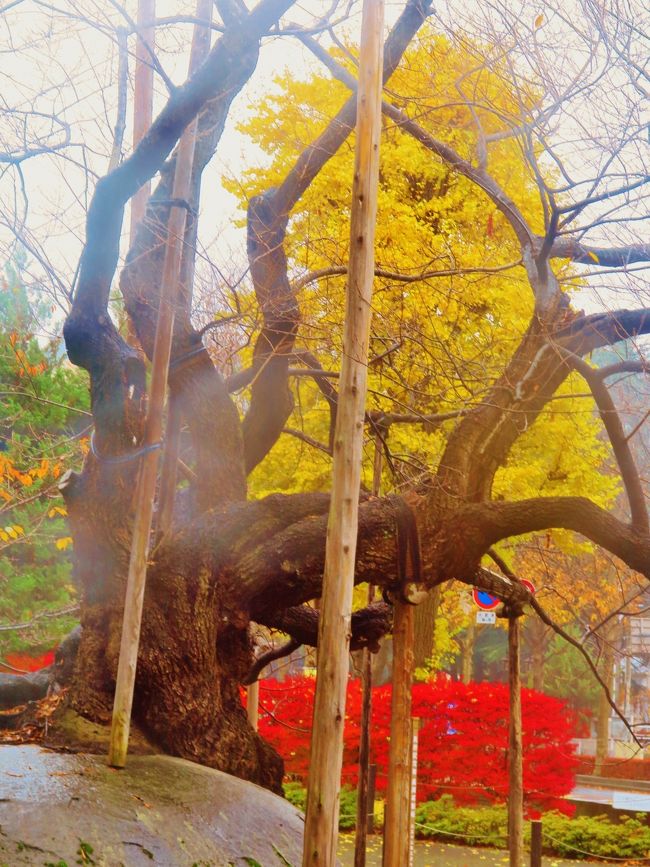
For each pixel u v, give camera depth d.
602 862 15.75
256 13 7.68
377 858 13.96
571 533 19.00
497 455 9.37
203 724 7.90
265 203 9.21
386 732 16.23
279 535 8.44
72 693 7.80
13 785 6.09
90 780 6.47
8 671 15.80
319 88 14.52
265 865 6.28
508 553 18.88
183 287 8.95
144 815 6.15
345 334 6.48
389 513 8.58
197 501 9.02
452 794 16.94
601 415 9.34
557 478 18.39
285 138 14.26
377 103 6.63
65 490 8.29
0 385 12.80
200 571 8.12
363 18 6.68
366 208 6.56
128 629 7.12
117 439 8.19
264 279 9.17
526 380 9.38
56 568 15.84
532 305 13.77
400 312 11.31
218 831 6.40
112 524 8.07
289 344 9.42
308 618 9.76
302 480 18.61
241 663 8.51
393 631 8.59
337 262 10.38
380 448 10.57
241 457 9.10
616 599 22.58
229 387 10.02
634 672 37.28
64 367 15.98
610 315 9.43
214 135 9.30
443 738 16.95
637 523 9.06
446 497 8.77
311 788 5.97
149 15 9.17
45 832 5.60
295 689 16.94
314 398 16.70
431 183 14.77
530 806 17.08
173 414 8.93
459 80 9.73
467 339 13.66
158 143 7.60
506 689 16.94
